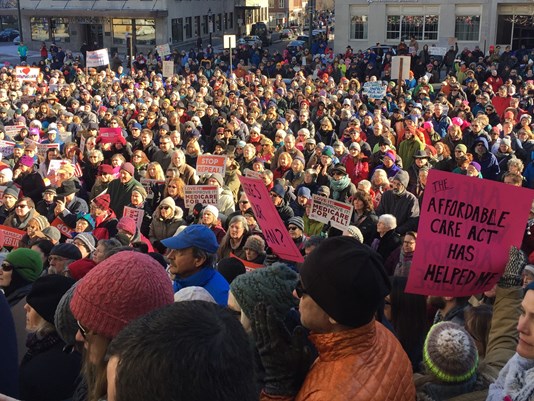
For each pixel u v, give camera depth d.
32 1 50.69
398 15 44.22
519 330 2.59
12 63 45.53
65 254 6.11
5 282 5.29
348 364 2.18
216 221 8.50
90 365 2.34
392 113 17.72
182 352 1.50
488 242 3.65
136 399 1.49
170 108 18.02
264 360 2.34
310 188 10.52
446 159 11.54
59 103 20.83
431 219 3.63
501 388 2.86
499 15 42.66
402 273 6.75
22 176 11.55
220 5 59.34
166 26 48.69
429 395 2.93
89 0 49.31
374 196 10.04
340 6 45.28
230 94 20.97
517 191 3.56
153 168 10.70
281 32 70.25
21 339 4.84
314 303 2.22
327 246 2.23
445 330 3.01
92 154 12.61
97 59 29.22
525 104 20.14
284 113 18.78
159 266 2.39
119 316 2.24
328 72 33.69
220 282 4.69
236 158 12.80
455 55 37.03
